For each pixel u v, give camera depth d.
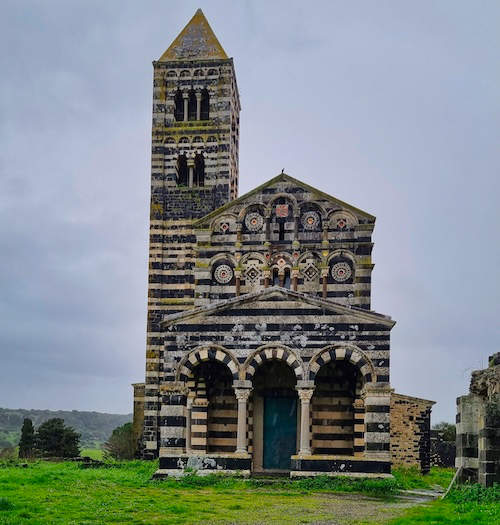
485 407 32.34
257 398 48.28
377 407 42.72
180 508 29.98
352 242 52.19
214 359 44.78
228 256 53.38
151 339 58.44
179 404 43.94
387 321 43.47
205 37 64.00
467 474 34.75
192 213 60.28
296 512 30.08
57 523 25.30
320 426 47.69
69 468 52.75
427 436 58.31
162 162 61.38
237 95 67.00
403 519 26.58
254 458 47.69
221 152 61.19
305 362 43.66
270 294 44.62
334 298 51.66
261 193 53.75
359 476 41.62
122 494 34.97
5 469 48.88
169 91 62.69
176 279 59.25
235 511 30.06
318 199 53.06
